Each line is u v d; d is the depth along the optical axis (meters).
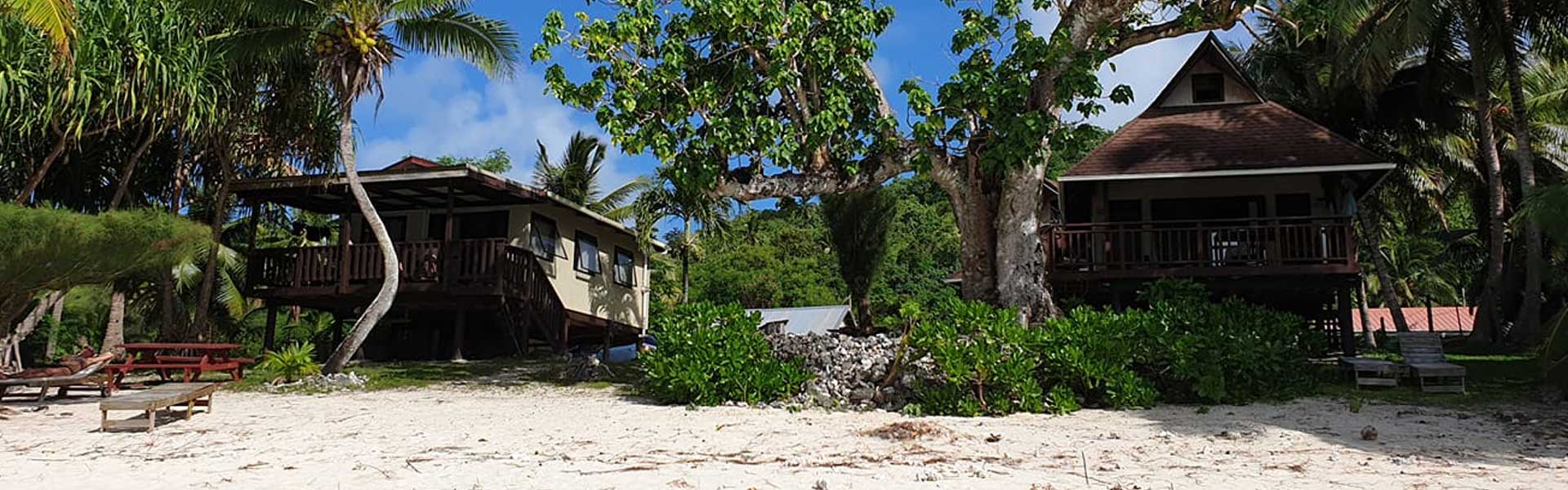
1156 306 12.94
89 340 30.02
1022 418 11.39
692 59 15.26
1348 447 8.94
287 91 19.09
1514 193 24.78
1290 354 13.10
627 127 14.40
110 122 16.95
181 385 11.85
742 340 13.34
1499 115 24.22
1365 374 13.66
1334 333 20.56
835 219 21.67
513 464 7.88
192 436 9.82
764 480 7.00
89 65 14.94
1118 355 12.34
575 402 13.47
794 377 13.04
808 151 14.78
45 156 17.70
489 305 20.16
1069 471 7.46
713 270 50.28
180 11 16.61
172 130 19.48
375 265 19.45
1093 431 10.20
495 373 17.12
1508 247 23.50
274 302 20.47
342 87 16.14
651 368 13.38
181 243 13.79
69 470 7.48
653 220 25.30
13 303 13.87
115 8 15.29
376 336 22.44
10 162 16.67
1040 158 14.88
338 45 16.02
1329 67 23.78
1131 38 15.62
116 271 13.62
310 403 13.34
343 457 8.34
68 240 12.52
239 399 13.88
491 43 17.23
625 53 14.68
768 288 48.91
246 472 7.38
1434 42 21.23
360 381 15.80
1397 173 25.98
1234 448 8.94
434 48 17.33
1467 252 31.97
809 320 29.19
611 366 18.28
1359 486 6.84
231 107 18.64
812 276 50.12
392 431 10.38
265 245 27.88
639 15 14.54
